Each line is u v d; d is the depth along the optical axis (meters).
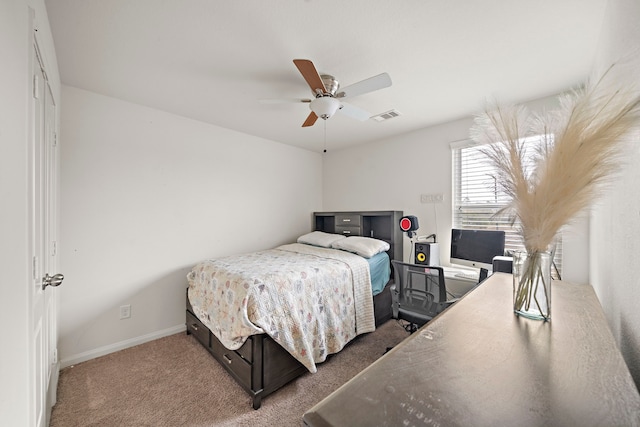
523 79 1.98
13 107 0.79
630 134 0.66
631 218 0.83
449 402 0.47
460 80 2.00
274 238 3.65
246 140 3.32
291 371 1.85
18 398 0.82
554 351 0.64
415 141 3.21
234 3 1.29
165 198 2.63
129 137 2.41
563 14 1.34
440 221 2.99
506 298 1.03
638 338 0.74
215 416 1.58
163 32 1.50
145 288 2.50
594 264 1.70
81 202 2.16
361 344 2.40
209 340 2.20
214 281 2.14
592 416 0.44
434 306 1.97
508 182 0.88
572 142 0.73
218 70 1.88
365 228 3.63
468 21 1.40
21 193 0.85
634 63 0.78
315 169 4.25
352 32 1.49
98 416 1.57
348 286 2.37
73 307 2.13
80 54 1.70
